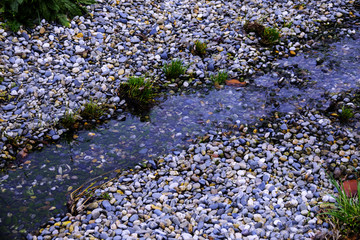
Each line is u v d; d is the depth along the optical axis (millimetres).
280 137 5281
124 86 5523
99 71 5617
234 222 4879
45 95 5445
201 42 5867
